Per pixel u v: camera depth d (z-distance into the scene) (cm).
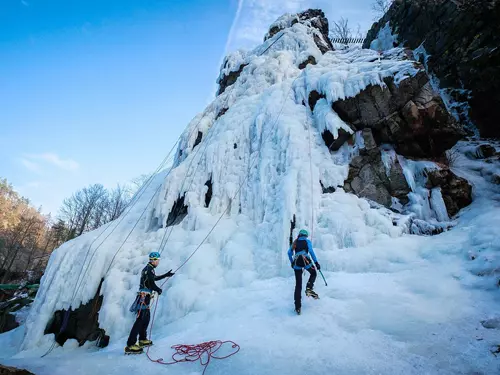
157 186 1398
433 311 433
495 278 473
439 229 732
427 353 339
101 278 876
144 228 1080
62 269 905
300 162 885
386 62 974
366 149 891
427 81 878
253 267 739
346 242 715
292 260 527
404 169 864
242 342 418
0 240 4259
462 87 1336
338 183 864
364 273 608
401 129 883
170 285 730
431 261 598
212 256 790
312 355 360
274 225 792
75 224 3950
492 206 754
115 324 714
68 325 832
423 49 1592
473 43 1306
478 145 1070
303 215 785
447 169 848
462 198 820
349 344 379
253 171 993
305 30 1750
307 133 975
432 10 1570
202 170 1094
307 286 521
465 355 325
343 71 992
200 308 626
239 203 973
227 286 701
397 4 2000
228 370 350
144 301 461
